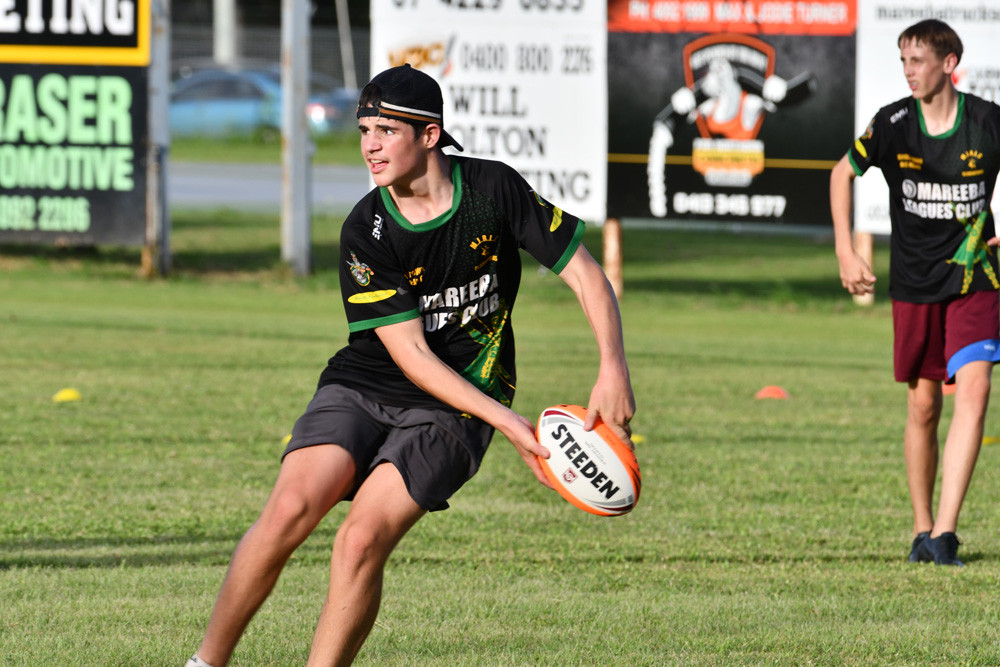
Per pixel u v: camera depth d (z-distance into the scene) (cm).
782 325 5728
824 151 6088
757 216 6150
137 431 3048
